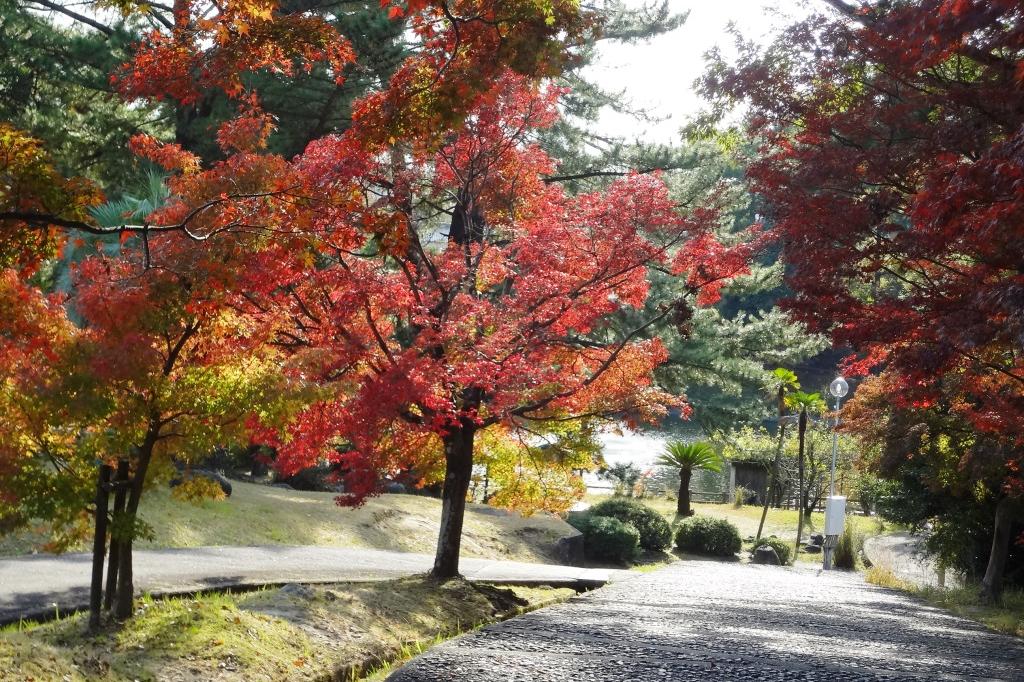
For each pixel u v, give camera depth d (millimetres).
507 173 15594
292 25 9039
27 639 7105
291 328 13406
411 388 12711
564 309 14961
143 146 10586
